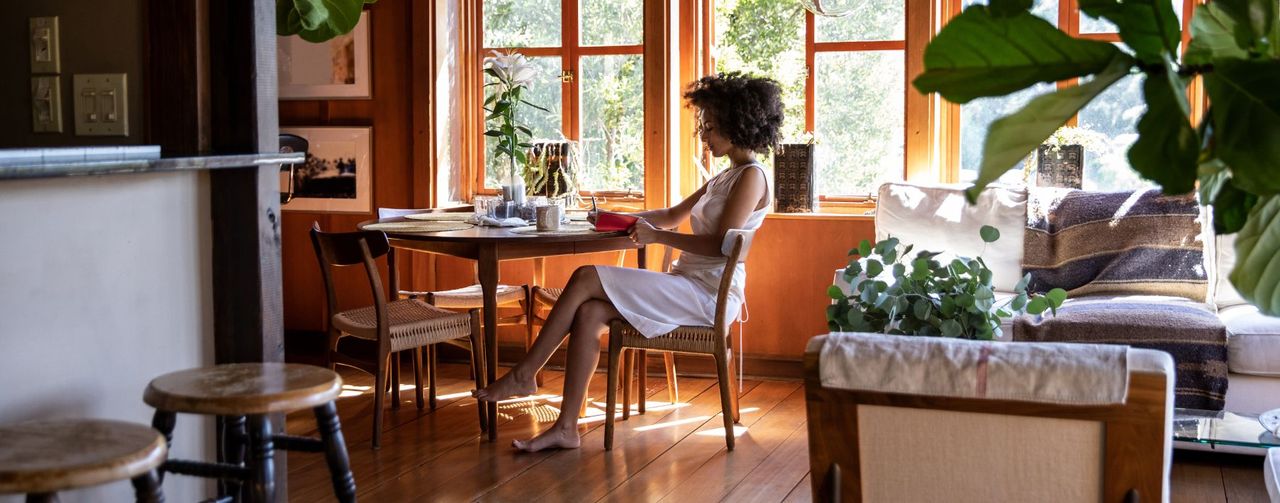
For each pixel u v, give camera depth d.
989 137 0.52
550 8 5.48
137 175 2.04
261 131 2.21
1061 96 0.52
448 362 5.62
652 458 3.91
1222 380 3.76
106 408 1.99
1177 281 4.27
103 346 1.98
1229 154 0.52
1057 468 1.38
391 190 5.53
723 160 5.40
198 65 2.16
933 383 1.39
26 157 1.59
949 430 1.42
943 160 5.08
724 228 3.98
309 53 5.58
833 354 1.44
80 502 1.98
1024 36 0.55
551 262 5.44
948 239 4.58
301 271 5.73
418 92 5.42
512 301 5.05
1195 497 3.44
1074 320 3.93
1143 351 1.35
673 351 3.97
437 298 4.68
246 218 2.22
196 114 2.16
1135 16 0.55
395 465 3.83
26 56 2.23
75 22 2.20
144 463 1.55
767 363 5.14
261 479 1.98
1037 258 4.49
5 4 2.24
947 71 0.56
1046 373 1.34
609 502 3.43
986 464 1.42
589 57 5.44
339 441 2.09
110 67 2.19
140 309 2.06
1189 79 0.55
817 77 5.20
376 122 5.52
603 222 4.15
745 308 4.99
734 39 5.30
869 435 1.46
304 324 5.77
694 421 4.42
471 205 5.39
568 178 5.04
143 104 2.18
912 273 3.04
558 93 5.50
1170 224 4.32
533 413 4.57
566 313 3.96
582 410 4.52
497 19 5.57
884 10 5.08
